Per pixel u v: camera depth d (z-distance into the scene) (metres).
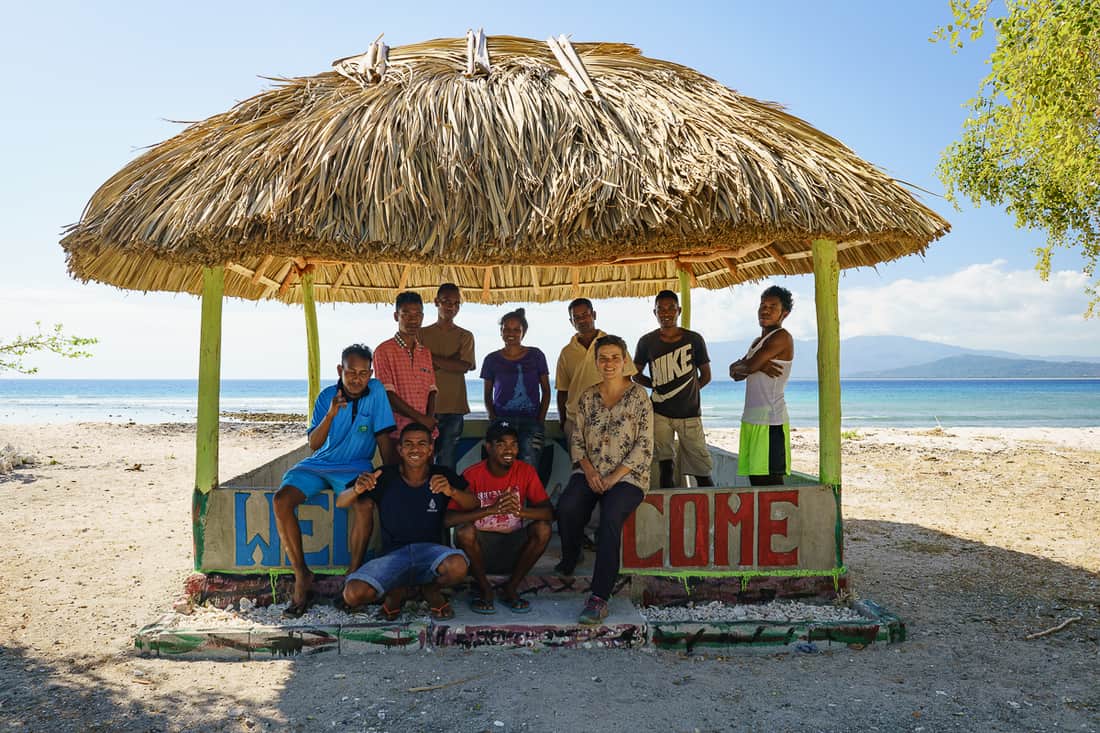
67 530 7.48
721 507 4.76
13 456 12.01
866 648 4.34
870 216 4.37
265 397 65.50
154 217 4.21
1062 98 8.93
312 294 7.67
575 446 4.73
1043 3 8.95
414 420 5.43
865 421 35.03
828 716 3.46
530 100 4.75
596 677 3.90
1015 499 9.39
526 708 3.54
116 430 18.98
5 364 9.82
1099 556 6.55
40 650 4.29
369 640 4.24
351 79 5.19
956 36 9.63
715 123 4.70
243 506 4.68
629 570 4.71
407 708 3.53
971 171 10.70
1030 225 10.61
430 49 5.80
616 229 4.08
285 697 3.65
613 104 4.82
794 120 5.20
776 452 5.21
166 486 10.38
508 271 8.19
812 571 4.78
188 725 3.37
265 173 4.24
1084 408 46.34
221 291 4.70
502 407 6.21
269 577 4.68
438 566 4.32
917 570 6.10
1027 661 4.13
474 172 4.31
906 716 3.46
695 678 3.90
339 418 4.69
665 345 5.97
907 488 10.25
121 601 5.22
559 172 4.33
